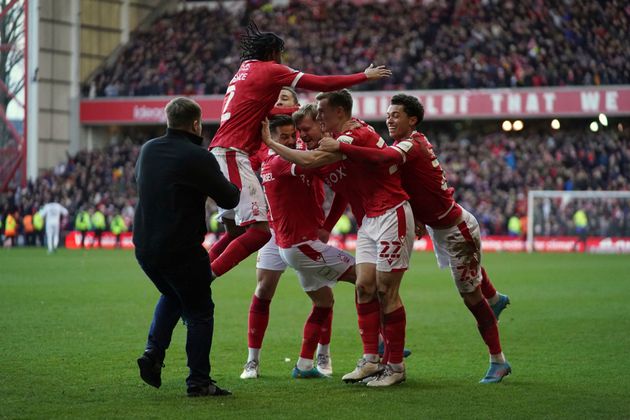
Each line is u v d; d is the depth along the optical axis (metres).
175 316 8.93
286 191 9.93
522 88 44.03
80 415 7.91
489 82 44.75
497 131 48.41
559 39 47.06
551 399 8.75
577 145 45.31
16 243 44.91
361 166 9.34
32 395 8.82
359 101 45.84
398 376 9.54
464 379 9.95
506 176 44.50
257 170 10.68
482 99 44.56
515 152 45.56
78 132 49.94
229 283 23.66
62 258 33.97
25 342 12.54
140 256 8.53
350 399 8.73
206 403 8.48
